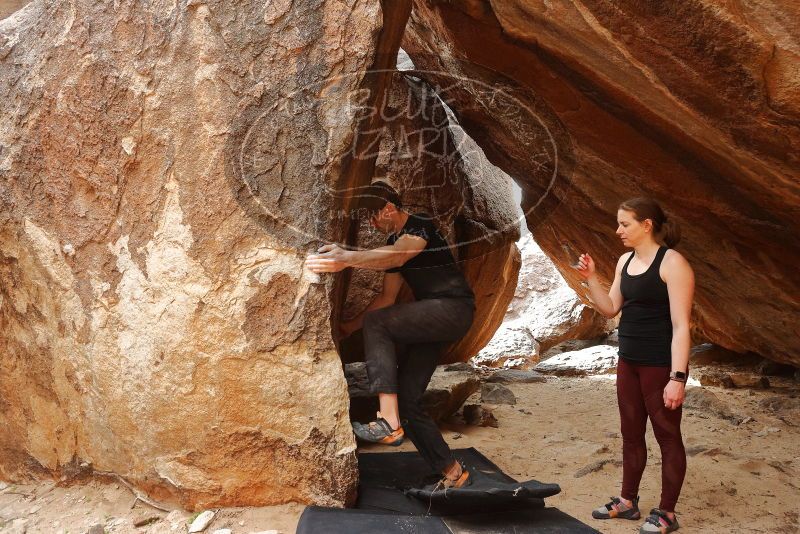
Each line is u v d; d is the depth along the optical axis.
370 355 3.38
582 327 10.25
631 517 3.40
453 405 5.04
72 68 3.52
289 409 3.26
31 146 3.62
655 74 3.47
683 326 3.15
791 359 6.05
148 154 3.38
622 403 3.41
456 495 3.22
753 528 3.27
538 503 3.40
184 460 3.32
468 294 3.48
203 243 3.29
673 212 5.08
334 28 3.26
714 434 4.74
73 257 3.54
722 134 3.62
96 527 3.20
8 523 3.38
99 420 3.54
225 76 3.28
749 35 2.87
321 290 3.29
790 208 4.07
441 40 4.87
